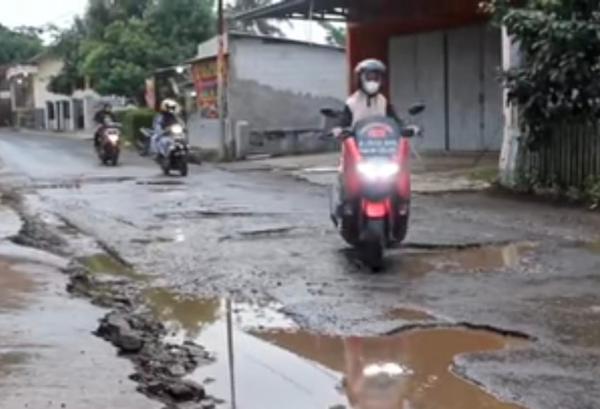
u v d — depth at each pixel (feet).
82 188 56.70
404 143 26.84
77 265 28.81
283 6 70.85
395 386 16.07
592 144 42.06
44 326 19.74
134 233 35.81
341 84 92.84
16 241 33.73
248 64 89.71
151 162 82.17
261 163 77.30
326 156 81.46
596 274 25.14
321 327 20.20
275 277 25.85
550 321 20.03
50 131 193.67
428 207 41.60
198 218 39.73
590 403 14.65
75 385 15.44
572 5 41.37
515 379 15.99
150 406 14.40
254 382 16.44
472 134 72.79
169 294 24.49
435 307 21.67
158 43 125.08
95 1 140.67
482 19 69.77
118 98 149.07
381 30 81.15
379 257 26.32
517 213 38.63
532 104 44.09
